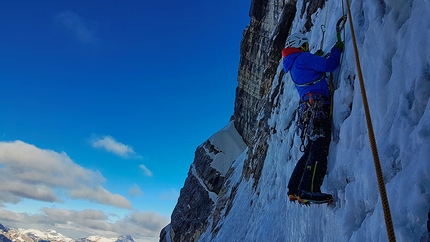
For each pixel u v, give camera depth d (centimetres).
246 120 3131
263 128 1351
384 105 298
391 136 266
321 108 389
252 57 2872
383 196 202
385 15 329
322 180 379
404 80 271
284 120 868
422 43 254
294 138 731
